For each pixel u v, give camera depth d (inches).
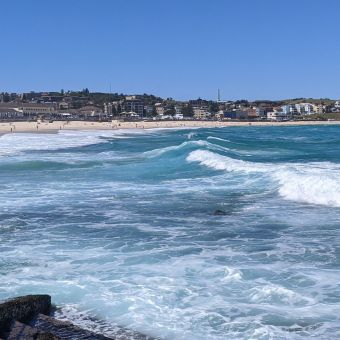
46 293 442.6
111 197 914.7
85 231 665.6
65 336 347.9
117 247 586.6
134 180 1133.7
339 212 730.2
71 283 466.6
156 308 407.2
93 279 477.7
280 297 422.9
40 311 388.5
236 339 351.3
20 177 1228.5
